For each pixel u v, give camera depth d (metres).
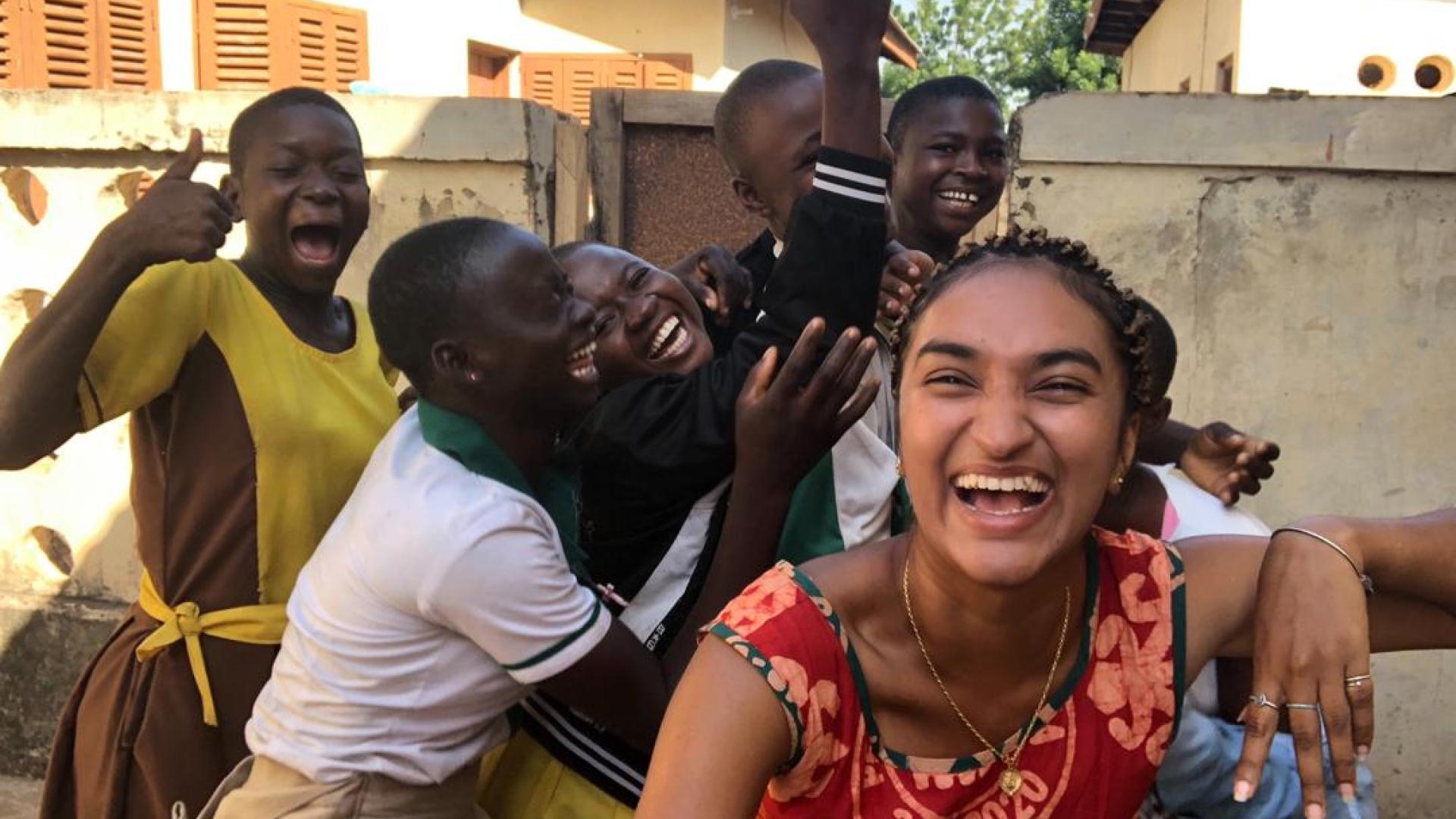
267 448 2.01
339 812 1.57
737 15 11.71
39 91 3.43
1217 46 9.84
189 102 3.39
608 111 3.79
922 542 1.18
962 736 1.23
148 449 2.07
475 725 1.64
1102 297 1.14
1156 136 3.04
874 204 1.74
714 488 1.79
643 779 1.70
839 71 1.72
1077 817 1.23
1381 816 3.25
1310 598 1.24
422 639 1.57
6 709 3.71
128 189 3.51
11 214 3.56
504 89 11.53
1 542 3.66
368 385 2.18
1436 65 8.82
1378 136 2.97
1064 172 3.09
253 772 1.68
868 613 1.22
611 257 1.95
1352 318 3.06
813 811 1.23
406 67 9.37
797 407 1.61
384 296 1.66
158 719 2.00
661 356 1.94
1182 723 1.76
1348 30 8.87
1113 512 1.84
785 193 2.20
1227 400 3.12
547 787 1.72
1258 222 3.05
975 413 1.11
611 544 1.82
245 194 2.10
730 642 1.17
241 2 7.84
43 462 3.59
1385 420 3.09
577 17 11.59
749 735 1.14
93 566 3.61
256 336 2.04
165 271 1.98
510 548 1.53
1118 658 1.24
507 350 1.62
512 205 3.27
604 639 1.58
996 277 1.14
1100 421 1.12
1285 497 3.15
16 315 3.62
